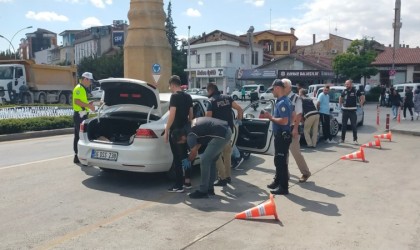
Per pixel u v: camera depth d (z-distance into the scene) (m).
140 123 7.39
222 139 6.24
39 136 14.59
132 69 17.58
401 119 21.80
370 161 9.38
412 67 46.88
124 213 5.56
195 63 56.09
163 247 4.40
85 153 7.16
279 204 6.03
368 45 43.88
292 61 49.44
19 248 4.35
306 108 11.22
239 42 54.94
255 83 52.44
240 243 4.54
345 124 12.28
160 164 6.84
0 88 27.50
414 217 5.46
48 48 126.06
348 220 5.33
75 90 8.52
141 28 17.36
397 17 42.94
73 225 5.07
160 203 6.05
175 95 6.55
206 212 5.63
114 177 7.64
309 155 10.17
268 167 8.77
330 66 52.28
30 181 7.26
